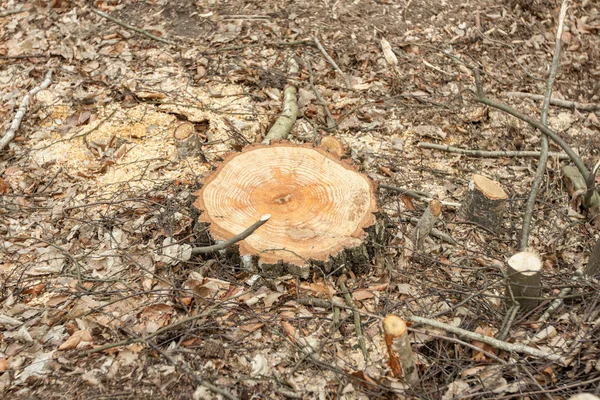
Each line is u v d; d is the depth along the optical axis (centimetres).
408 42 686
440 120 608
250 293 416
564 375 379
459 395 360
